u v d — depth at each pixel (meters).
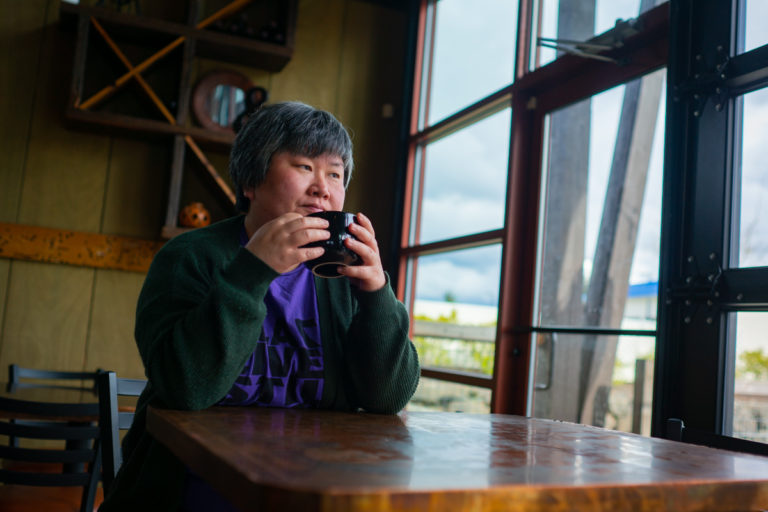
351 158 1.21
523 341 3.08
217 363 0.87
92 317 3.76
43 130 3.77
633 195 2.55
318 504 0.48
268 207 1.11
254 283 0.89
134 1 3.91
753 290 1.95
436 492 0.51
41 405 1.68
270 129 1.10
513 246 3.18
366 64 4.43
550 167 3.12
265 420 0.84
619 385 2.50
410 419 1.02
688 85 2.21
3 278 3.64
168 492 0.87
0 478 1.63
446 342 3.60
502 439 0.86
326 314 1.13
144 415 1.00
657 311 2.22
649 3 2.57
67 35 3.84
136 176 3.92
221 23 4.00
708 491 0.65
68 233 3.73
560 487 0.57
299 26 4.33
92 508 1.62
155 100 3.76
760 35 2.05
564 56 2.98
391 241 4.30
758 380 1.93
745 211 2.04
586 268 2.77
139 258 3.84
